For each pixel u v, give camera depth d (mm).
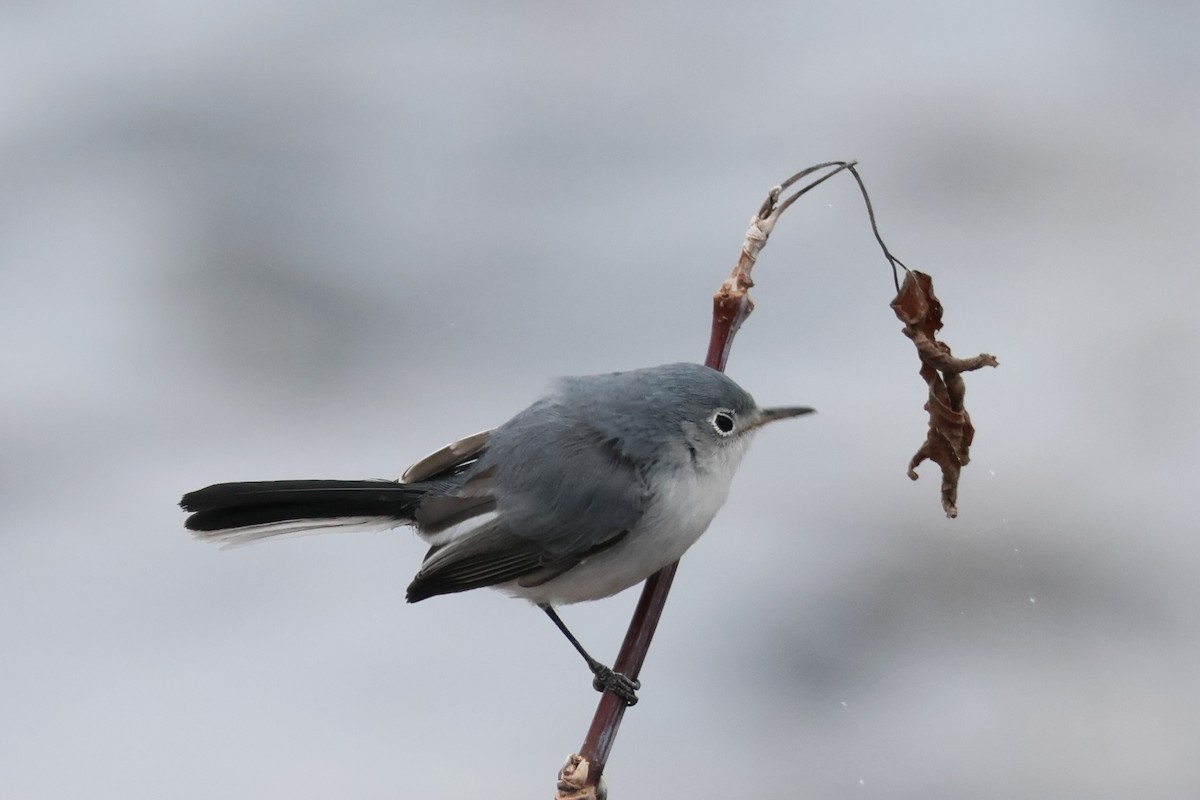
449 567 7223
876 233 6441
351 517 7457
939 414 6430
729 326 7270
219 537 7398
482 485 7273
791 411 7445
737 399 7137
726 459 7207
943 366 6355
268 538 7418
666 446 6996
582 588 7258
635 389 7125
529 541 7109
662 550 7070
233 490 7418
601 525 6973
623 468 6973
